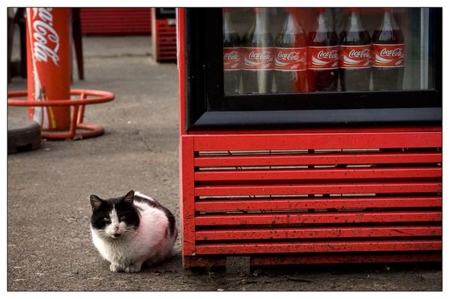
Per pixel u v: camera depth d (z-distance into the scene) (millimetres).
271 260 5094
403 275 5066
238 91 5078
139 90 14094
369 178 4969
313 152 4957
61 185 7816
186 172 4930
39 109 10469
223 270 5195
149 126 10914
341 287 4875
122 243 5223
